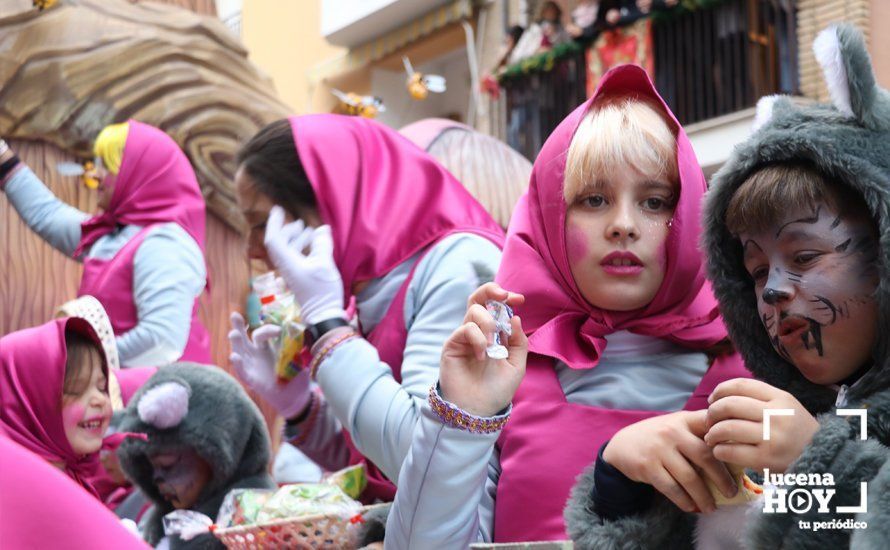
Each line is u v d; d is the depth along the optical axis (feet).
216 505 7.86
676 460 4.06
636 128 5.04
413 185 6.59
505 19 25.98
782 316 4.14
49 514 2.35
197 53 17.58
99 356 7.68
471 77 28.19
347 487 6.57
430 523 4.63
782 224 4.15
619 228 4.96
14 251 16.05
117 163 10.96
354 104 11.70
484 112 25.64
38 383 7.25
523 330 5.25
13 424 7.24
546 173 5.25
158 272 10.36
